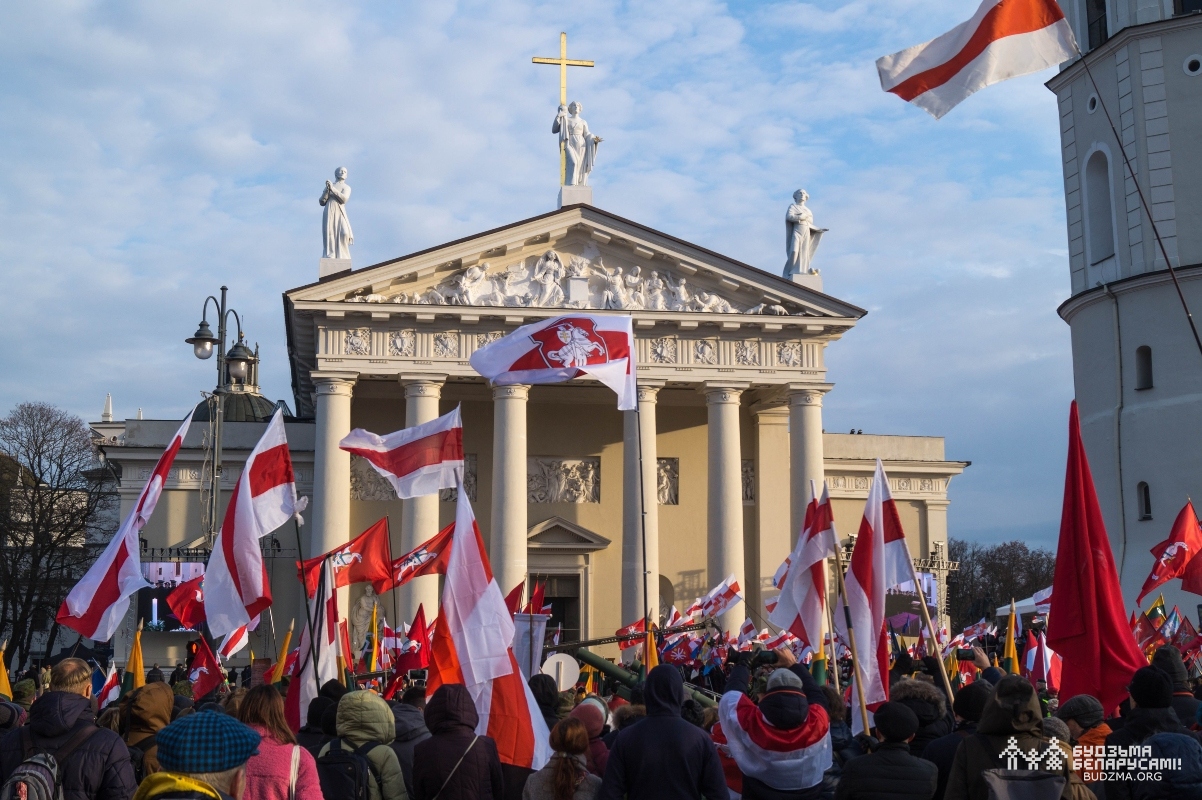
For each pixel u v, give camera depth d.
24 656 93.31
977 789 10.55
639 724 12.23
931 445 79.25
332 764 12.43
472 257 65.56
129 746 13.80
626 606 62.94
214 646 42.09
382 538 26.44
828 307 67.56
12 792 11.12
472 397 71.31
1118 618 15.42
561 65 70.81
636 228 66.75
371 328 64.69
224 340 44.91
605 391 72.06
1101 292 55.50
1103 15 57.28
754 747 13.52
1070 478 15.78
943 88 20.97
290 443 72.75
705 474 72.81
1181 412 51.97
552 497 71.25
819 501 21.98
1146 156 54.03
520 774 14.98
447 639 16.12
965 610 156.50
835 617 18.58
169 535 71.50
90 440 98.50
